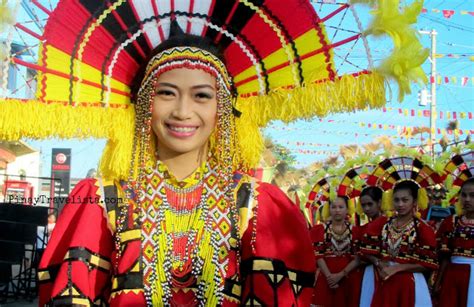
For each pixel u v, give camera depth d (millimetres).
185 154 2402
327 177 8727
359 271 6258
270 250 2289
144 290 2221
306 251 2311
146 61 2408
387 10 2266
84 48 2395
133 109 2439
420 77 2250
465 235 5719
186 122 2289
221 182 2385
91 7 2377
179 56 2287
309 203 8820
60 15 2359
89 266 2207
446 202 7512
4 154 15055
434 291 5969
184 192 2396
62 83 2365
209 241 2301
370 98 2309
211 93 2322
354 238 6383
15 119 2287
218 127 2379
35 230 9320
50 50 2355
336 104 2369
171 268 2283
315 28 2387
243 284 2305
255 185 2396
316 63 2396
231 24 2453
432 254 5438
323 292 6523
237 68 2496
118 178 2375
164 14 2438
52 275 2262
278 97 2441
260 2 2414
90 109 2391
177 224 2357
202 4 2428
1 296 9523
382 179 6996
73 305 2123
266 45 2449
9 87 2320
